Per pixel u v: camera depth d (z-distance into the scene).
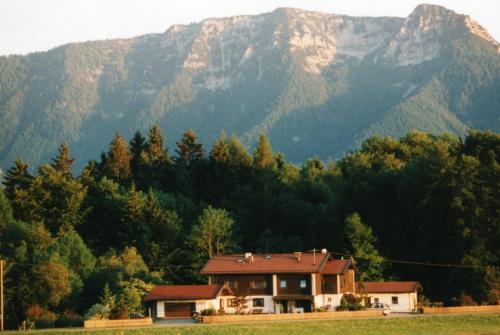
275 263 126.56
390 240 148.50
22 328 111.00
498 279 129.00
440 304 129.75
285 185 189.50
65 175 186.50
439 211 138.38
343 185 174.62
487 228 133.75
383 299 127.31
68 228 156.50
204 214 151.38
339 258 149.00
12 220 146.75
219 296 122.25
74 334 96.56
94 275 131.00
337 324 102.50
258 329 98.06
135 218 154.88
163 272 148.12
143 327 103.19
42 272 121.44
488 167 139.25
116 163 194.88
